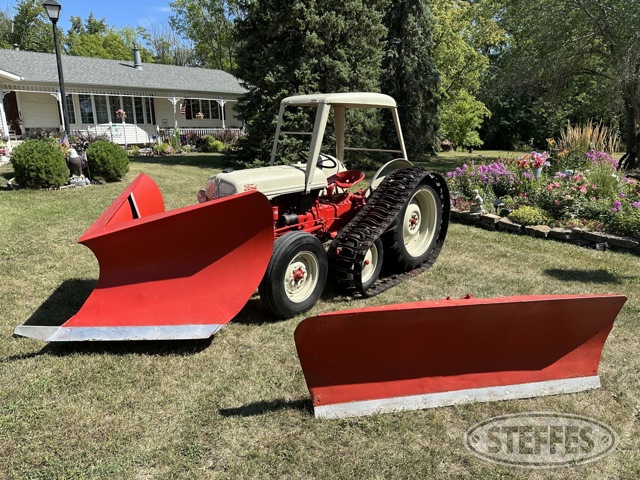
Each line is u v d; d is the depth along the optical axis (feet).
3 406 8.96
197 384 9.77
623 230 19.80
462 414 8.84
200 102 80.38
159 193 15.12
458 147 82.38
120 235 10.39
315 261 13.10
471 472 7.54
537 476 7.46
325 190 16.17
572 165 28.19
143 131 73.77
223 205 10.46
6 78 56.85
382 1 45.01
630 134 47.21
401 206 14.76
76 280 15.62
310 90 40.98
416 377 8.97
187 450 7.90
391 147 54.65
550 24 46.37
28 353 10.93
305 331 7.84
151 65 80.48
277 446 8.02
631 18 39.45
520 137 95.86
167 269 10.90
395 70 52.60
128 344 11.37
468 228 23.00
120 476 7.33
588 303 8.95
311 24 40.06
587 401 9.29
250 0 40.40
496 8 61.67
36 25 133.90
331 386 8.61
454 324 8.58
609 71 43.04
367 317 7.95
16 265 16.98
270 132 42.42
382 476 7.41
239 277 11.00
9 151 49.03
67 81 61.46
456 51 65.98
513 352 9.28
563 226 21.47
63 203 27.22
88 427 8.43
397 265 16.24
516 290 15.02
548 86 51.70
